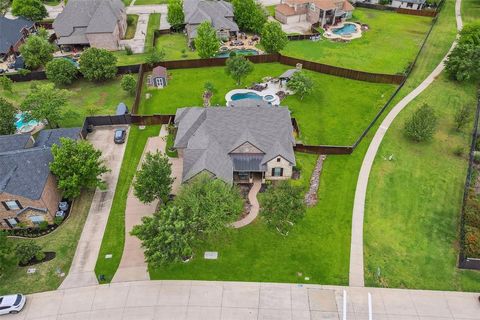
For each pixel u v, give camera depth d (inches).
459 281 1638.8
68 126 2559.1
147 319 1505.9
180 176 2148.1
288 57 3248.0
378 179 2140.7
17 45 3516.2
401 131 2503.7
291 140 2178.9
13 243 1784.0
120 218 1923.0
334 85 3002.0
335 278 1647.4
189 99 2851.9
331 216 1920.5
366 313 1523.1
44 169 1878.7
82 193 2068.2
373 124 2556.6
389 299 1571.1
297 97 2849.4
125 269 1686.8
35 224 1888.5
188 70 3233.3
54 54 3499.0
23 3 3934.5
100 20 3496.6
